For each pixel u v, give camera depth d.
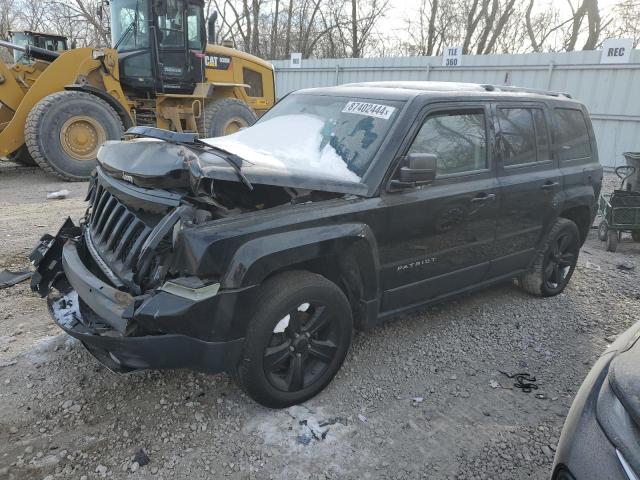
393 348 3.85
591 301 4.95
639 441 1.82
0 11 27.23
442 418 3.09
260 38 29.14
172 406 3.03
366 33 27.20
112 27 10.31
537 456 2.82
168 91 10.53
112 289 2.70
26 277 4.64
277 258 2.76
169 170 2.65
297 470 2.62
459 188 3.68
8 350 3.50
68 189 8.70
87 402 3.03
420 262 3.56
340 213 3.03
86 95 9.23
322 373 3.17
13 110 9.47
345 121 3.68
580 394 2.23
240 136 4.13
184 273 2.62
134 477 2.52
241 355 2.80
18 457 2.60
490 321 4.39
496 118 4.07
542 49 25.05
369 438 2.88
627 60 11.24
